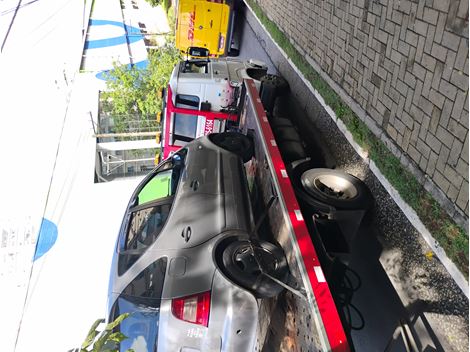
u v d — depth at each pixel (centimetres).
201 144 482
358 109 328
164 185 458
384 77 292
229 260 326
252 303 309
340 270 323
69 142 1157
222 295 314
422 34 247
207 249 344
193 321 318
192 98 650
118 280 383
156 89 1199
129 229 430
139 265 372
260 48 902
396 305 330
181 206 393
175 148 689
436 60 234
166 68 1201
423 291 306
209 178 416
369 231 382
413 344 303
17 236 905
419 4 249
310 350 253
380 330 338
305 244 289
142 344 338
